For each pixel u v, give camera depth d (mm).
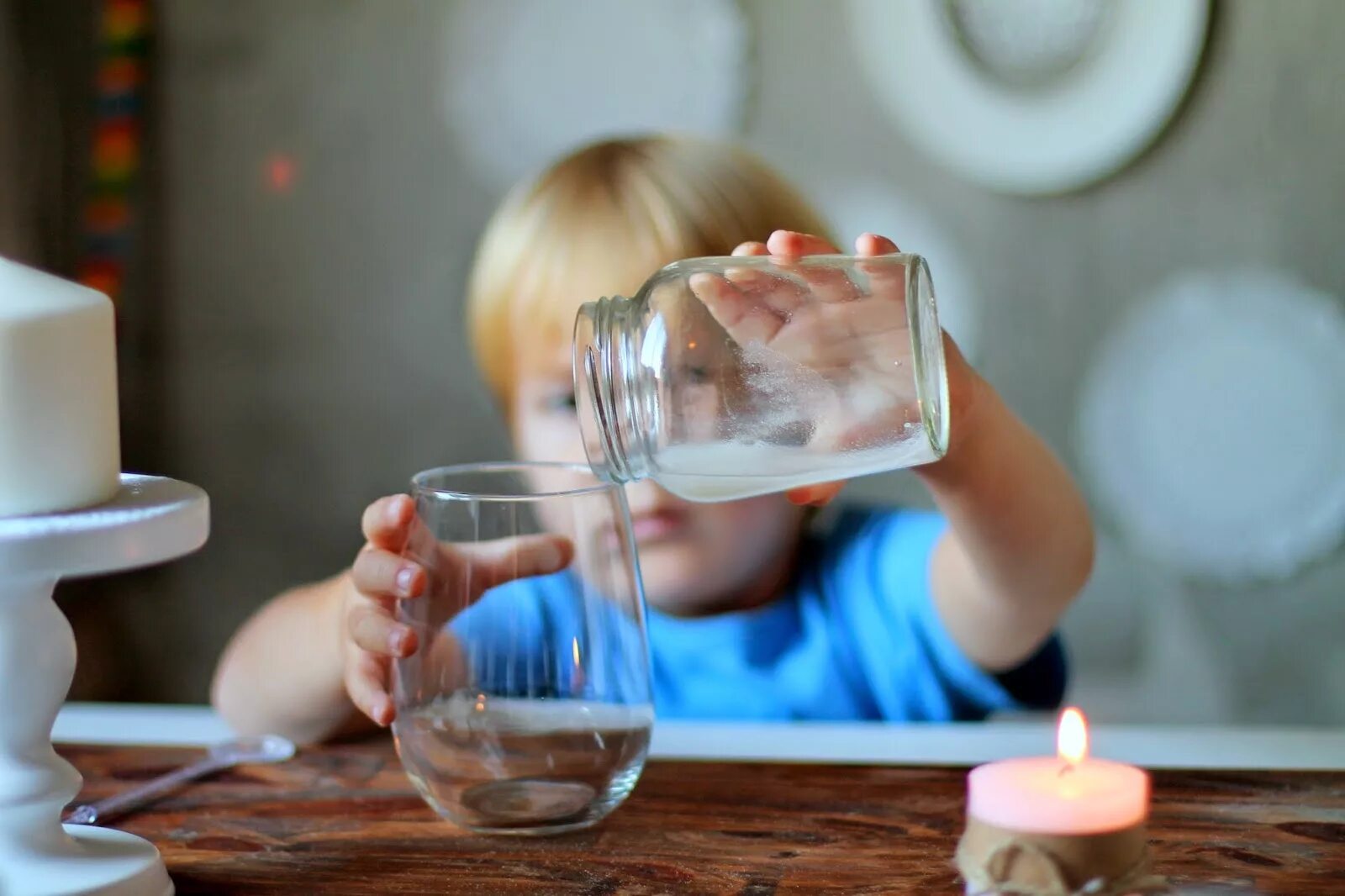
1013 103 1635
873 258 712
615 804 695
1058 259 1672
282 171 1722
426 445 1748
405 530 739
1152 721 1732
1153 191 1653
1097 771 624
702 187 1354
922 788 729
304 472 1760
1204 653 1726
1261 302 1664
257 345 1746
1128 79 1615
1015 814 602
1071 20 1609
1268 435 1685
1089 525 971
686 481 724
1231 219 1652
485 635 675
